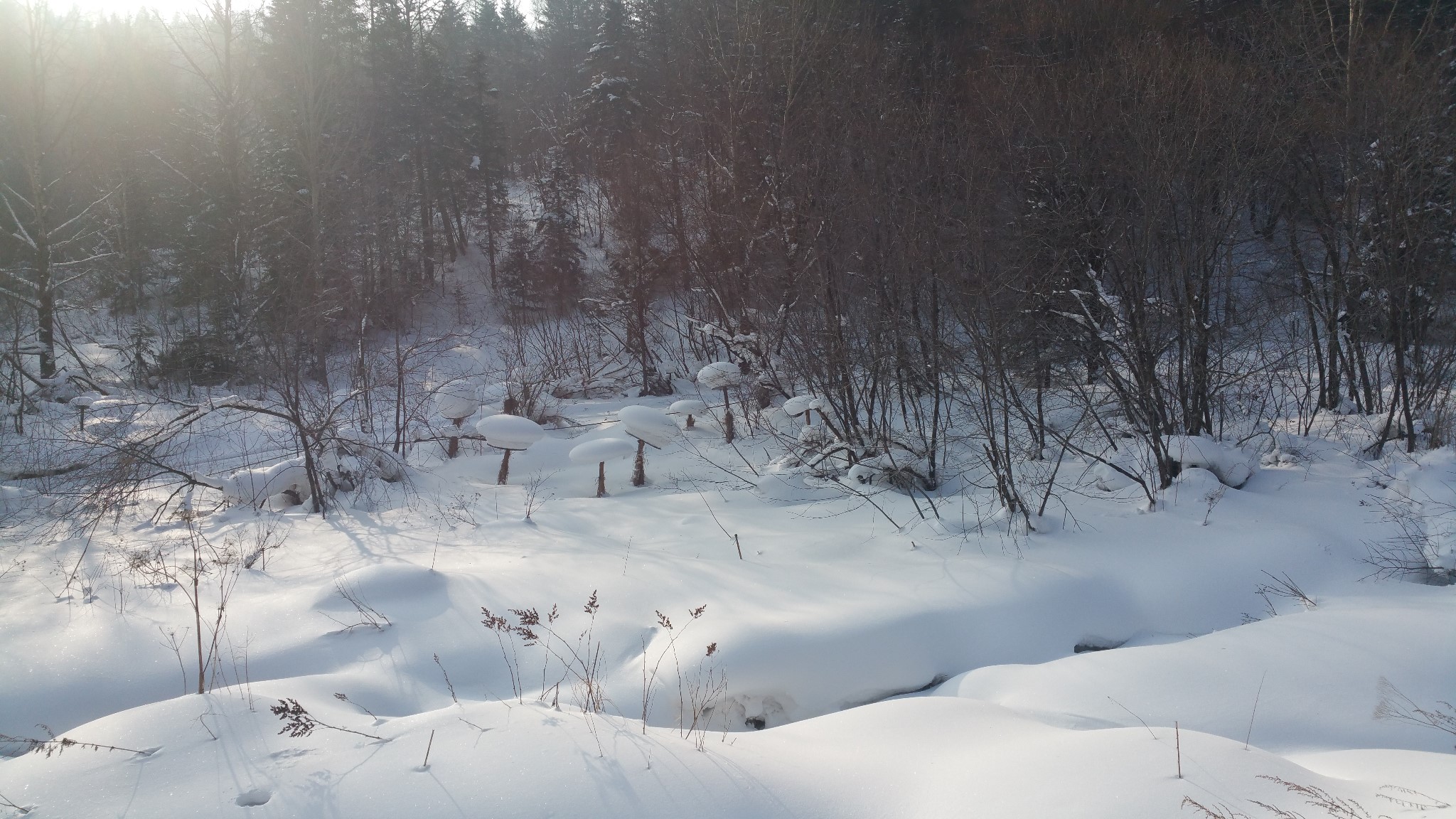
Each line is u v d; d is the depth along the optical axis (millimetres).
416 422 16266
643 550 8961
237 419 13758
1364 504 9406
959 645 7152
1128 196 11359
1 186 21203
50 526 9617
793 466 12320
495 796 3875
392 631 6574
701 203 19391
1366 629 6414
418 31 41188
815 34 17438
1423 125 10805
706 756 4383
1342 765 4652
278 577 7906
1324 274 12773
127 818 3730
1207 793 3727
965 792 4055
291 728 4484
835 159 13805
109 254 23750
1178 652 6344
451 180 39719
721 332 16406
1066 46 17625
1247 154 11391
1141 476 10453
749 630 6660
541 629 6766
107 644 6242
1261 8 15969
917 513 9938
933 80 17250
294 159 23656
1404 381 10633
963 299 9836
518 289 32219
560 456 14953
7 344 19938
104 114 28938
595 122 33719
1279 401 13570
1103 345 10594
